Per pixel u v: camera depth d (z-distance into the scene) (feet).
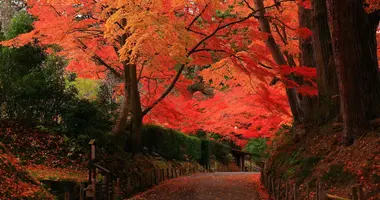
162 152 89.25
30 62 61.21
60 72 63.21
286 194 44.50
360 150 39.83
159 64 56.29
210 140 131.23
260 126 94.94
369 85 43.83
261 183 66.49
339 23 41.06
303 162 47.88
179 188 62.34
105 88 74.28
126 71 65.46
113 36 51.03
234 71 67.15
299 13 60.23
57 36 57.67
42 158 54.60
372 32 45.29
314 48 53.62
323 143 47.80
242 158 152.76
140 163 65.92
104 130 62.85
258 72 55.72
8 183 33.91
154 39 47.44
